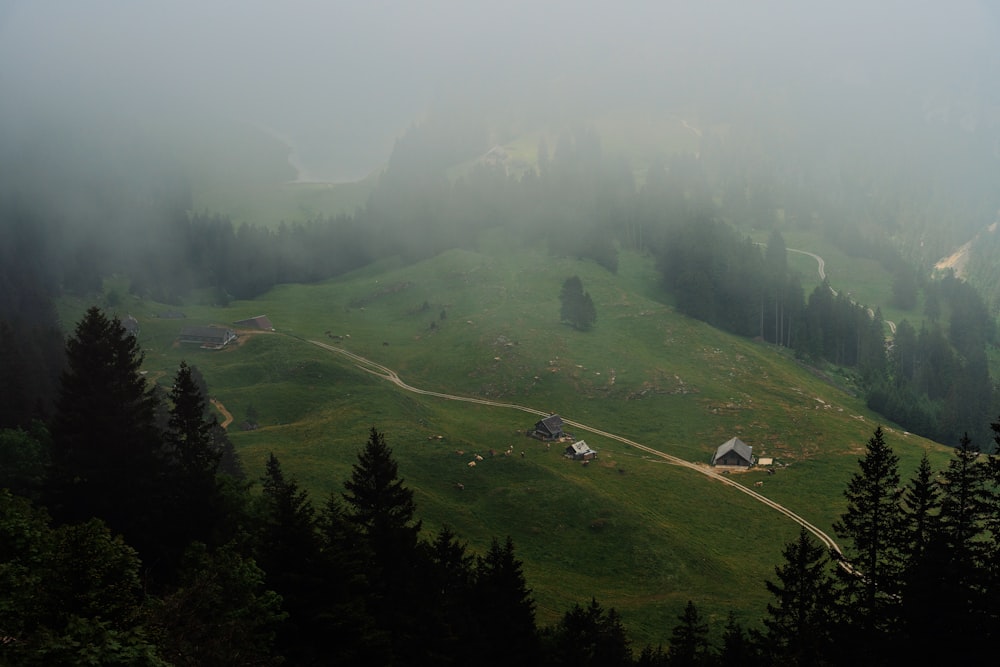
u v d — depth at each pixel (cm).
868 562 5259
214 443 10856
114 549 2964
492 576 6012
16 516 3008
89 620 2541
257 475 12281
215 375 18900
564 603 9956
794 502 14275
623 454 16262
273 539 4084
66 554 2827
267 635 3525
